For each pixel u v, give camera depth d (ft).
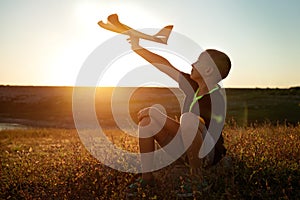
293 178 13.71
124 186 13.73
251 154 15.76
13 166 18.93
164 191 12.65
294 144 17.58
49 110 248.73
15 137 52.21
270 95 224.74
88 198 13.51
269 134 23.06
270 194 12.39
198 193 12.17
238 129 25.98
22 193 14.47
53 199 13.91
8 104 293.84
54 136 49.42
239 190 12.91
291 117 97.86
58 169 16.88
